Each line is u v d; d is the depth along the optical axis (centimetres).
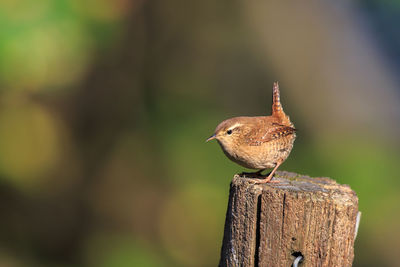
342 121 1238
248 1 1379
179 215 1268
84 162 1326
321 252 516
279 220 522
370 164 1174
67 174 1301
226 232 571
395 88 1296
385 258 1111
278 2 1370
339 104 1251
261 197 531
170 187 1290
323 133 1230
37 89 1000
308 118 1245
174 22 1373
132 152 1341
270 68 1327
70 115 1269
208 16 1390
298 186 566
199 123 1305
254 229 538
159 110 1343
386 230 1130
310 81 1281
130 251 1257
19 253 1233
